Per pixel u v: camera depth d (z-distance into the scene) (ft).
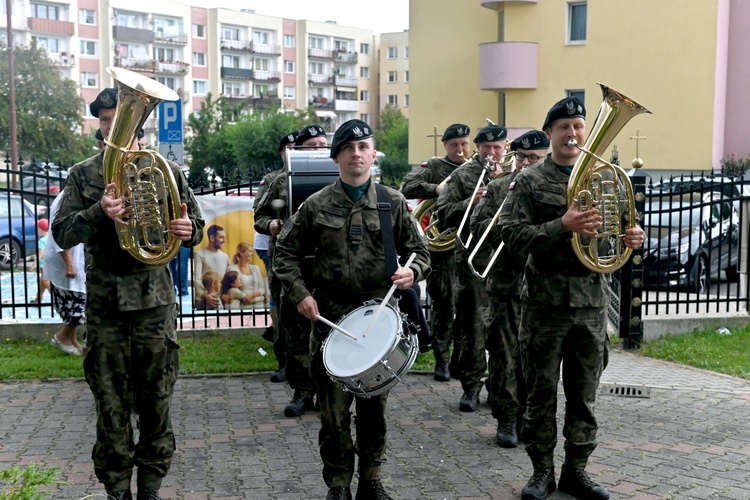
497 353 19.76
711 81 80.89
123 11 229.86
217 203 31.65
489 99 98.02
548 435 16.51
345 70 294.87
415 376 26.27
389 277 15.43
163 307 15.21
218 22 250.37
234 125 139.95
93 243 14.85
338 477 15.62
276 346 25.38
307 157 22.56
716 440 20.16
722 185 34.45
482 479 17.71
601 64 85.97
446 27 99.76
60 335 27.94
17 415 21.75
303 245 15.78
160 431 15.42
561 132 15.96
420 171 26.00
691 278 42.45
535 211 16.12
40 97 151.94
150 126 193.67
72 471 17.85
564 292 15.90
